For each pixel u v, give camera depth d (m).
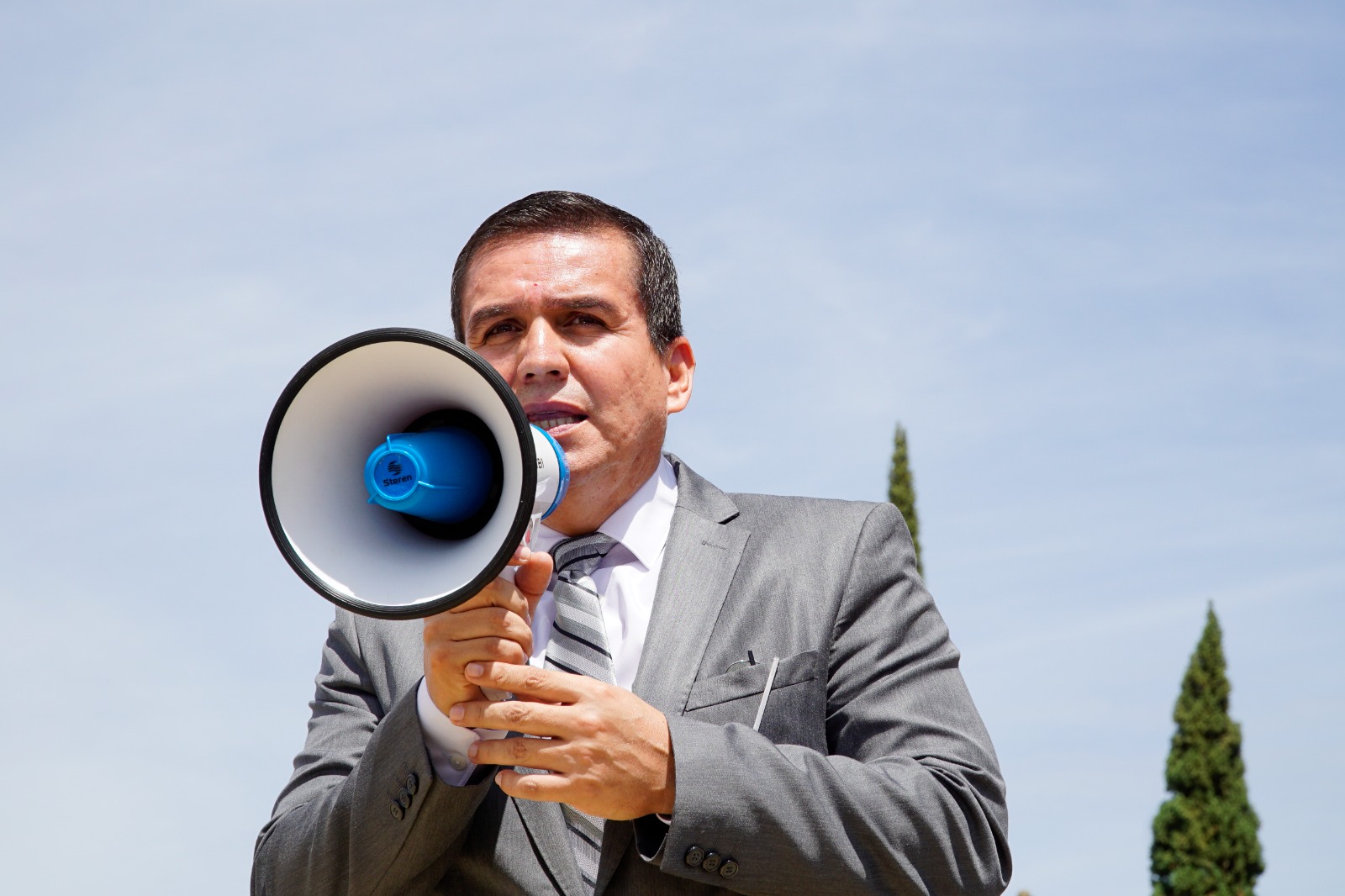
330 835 3.48
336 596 3.04
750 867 3.26
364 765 3.43
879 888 3.37
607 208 4.19
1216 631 23.34
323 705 3.98
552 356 3.92
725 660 3.71
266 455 3.13
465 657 3.16
